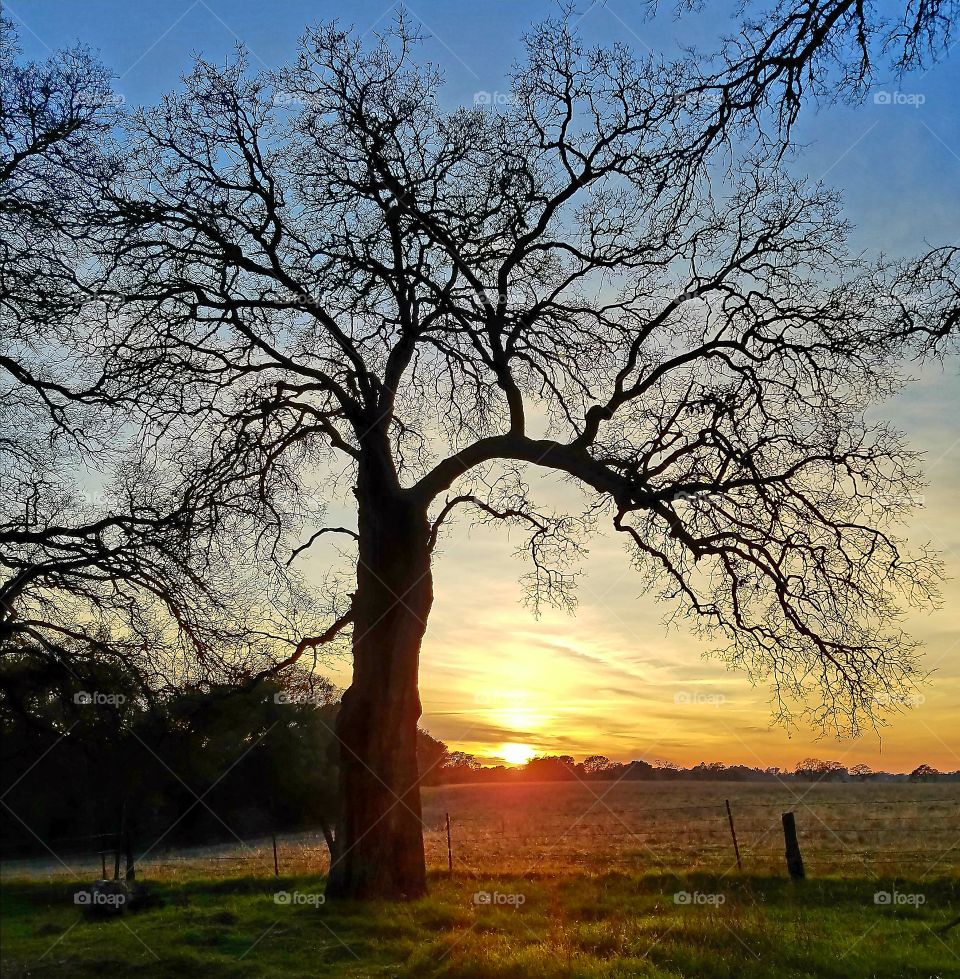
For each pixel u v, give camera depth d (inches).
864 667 669.3
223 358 773.3
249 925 583.8
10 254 641.6
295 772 1758.1
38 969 456.1
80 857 1236.5
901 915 605.3
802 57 337.1
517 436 765.3
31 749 935.0
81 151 666.2
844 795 2822.3
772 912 609.6
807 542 689.6
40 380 719.7
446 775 4089.6
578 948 495.8
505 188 760.3
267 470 770.8
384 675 725.9
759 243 734.5
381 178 768.9
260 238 768.9
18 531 722.2
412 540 753.6
